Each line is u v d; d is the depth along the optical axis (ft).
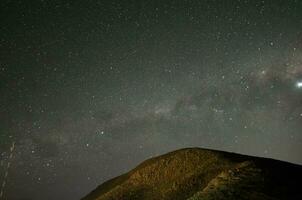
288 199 57.41
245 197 59.72
